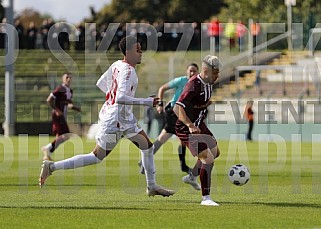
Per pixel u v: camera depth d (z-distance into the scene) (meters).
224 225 22.77
